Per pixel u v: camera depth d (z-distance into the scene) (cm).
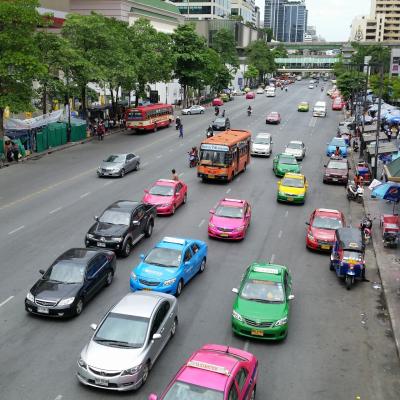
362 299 1939
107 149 4838
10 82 3988
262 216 2961
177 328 1634
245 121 6975
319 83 18862
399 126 5884
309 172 4200
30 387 1302
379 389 1360
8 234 2466
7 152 4122
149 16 8550
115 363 1282
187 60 8106
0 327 1600
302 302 1892
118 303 1483
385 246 2520
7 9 3719
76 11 7825
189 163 4216
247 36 18138
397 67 9662
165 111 6312
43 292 1669
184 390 1069
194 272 2027
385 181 3250
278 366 1448
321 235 2398
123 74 5444
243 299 1641
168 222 2766
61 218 2733
